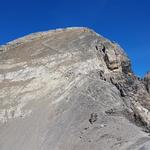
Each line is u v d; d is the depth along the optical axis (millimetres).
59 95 69375
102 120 57875
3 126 67375
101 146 50156
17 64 81625
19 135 63250
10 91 75312
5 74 79812
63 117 62906
